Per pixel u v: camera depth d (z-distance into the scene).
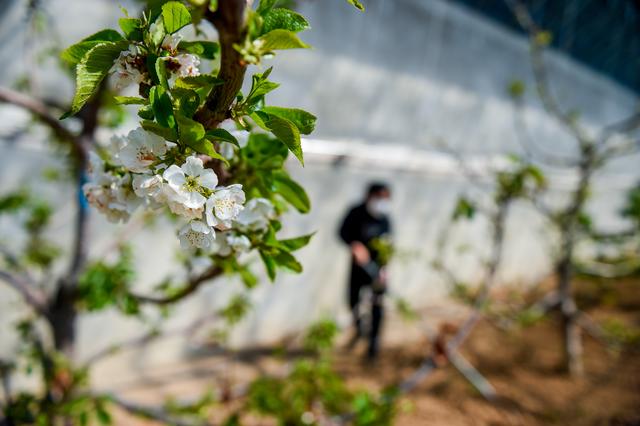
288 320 4.86
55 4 3.04
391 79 5.13
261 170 0.96
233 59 0.70
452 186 6.08
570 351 4.70
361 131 5.00
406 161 5.42
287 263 0.98
